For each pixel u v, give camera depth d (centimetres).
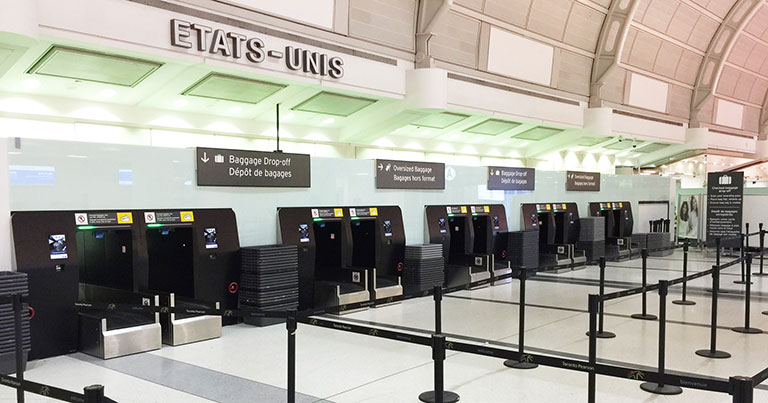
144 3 742
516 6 1291
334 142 1316
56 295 536
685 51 1881
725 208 1334
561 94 1532
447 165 970
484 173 1054
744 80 2264
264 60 880
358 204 827
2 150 514
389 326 669
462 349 365
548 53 1441
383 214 845
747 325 641
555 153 1936
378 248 831
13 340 479
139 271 596
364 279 765
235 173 682
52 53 730
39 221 531
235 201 689
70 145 557
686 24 1770
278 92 1003
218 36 815
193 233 641
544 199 1223
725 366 502
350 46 1020
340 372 489
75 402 269
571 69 1545
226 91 962
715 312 541
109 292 621
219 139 1117
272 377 474
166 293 574
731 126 2333
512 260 1095
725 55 1953
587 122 1627
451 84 1203
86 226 560
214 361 522
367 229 848
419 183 916
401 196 892
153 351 557
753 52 2144
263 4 871
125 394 431
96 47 718
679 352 550
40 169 537
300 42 932
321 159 781
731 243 1330
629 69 1719
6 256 513
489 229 1052
